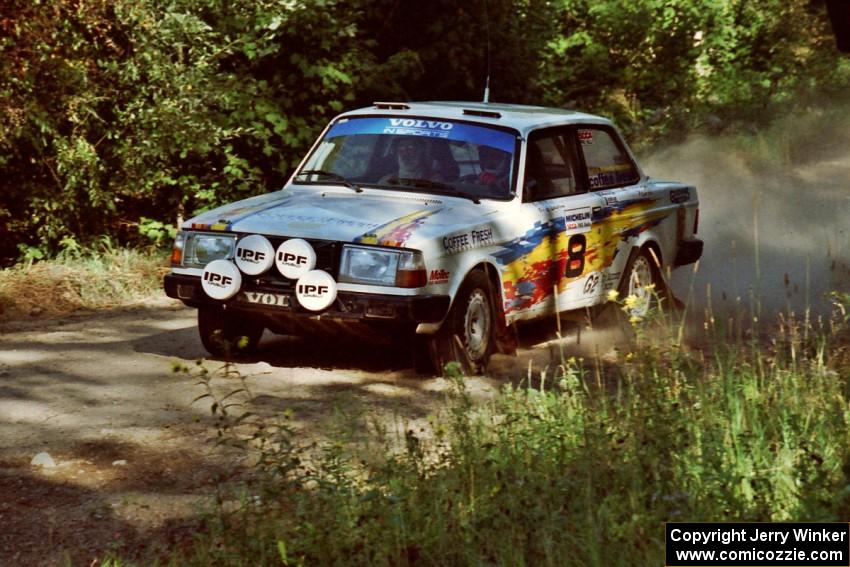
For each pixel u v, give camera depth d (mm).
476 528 6484
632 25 28047
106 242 16328
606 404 8227
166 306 14188
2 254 16375
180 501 7453
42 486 7695
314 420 9148
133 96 16344
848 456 7344
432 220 10195
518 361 11172
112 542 6875
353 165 11430
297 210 10523
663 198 13250
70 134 16172
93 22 15445
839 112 27703
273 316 10055
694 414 7906
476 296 10453
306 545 6316
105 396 9797
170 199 17016
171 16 16188
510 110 12070
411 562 6383
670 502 6480
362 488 7102
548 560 6016
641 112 27594
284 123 16766
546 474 6973
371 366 10906
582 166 12039
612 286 12344
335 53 17625
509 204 10914
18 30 14828
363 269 9852
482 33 20078
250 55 16906
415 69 18250
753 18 30641
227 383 10188
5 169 16000
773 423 7922
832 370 9250
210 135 16250
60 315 13609
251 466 8086
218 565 6320
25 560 6629
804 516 6426
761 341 11781
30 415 9242
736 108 28109
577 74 27344
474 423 8062
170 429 8883
